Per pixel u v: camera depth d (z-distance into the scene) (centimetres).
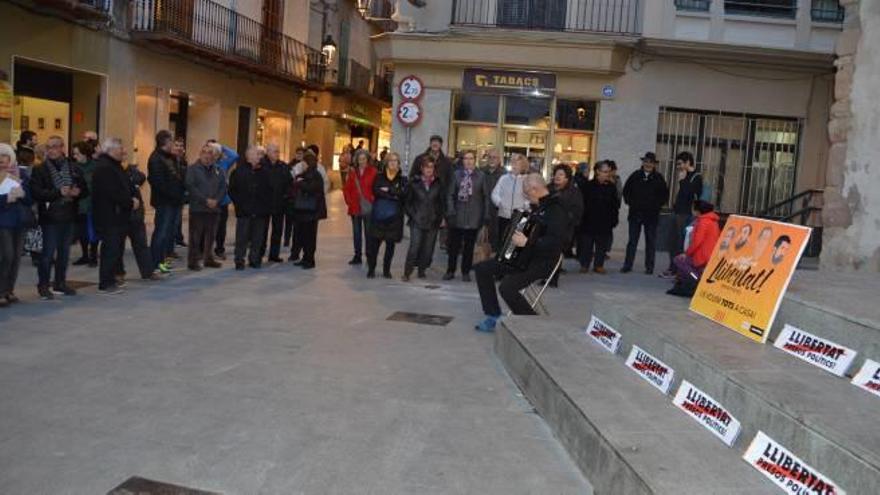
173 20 2014
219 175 1194
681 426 459
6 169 839
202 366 664
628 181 1362
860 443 350
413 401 599
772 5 1672
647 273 1354
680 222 1315
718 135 1730
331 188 3328
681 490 369
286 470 462
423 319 902
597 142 1722
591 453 458
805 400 408
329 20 3175
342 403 586
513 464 486
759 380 442
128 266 1186
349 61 3350
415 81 1634
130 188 978
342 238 1711
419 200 1162
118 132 1900
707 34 1672
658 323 580
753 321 550
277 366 675
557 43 1638
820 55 1636
